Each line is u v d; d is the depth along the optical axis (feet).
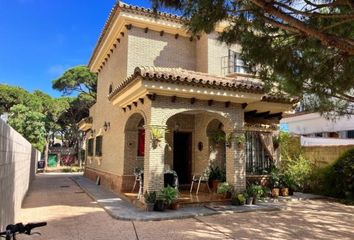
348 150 46.37
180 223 29.45
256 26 22.03
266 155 47.60
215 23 20.10
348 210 36.73
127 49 47.91
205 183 45.98
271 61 24.18
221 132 46.09
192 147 51.01
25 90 122.11
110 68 59.26
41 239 24.13
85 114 136.15
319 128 76.28
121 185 45.75
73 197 45.78
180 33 51.85
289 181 46.65
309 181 49.80
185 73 37.14
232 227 28.12
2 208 18.90
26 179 46.55
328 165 48.34
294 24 18.28
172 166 49.11
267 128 47.73
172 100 36.73
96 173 66.64
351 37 21.33
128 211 33.50
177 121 50.11
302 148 54.39
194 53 54.13
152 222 29.76
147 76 32.81
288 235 25.76
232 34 22.99
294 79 26.17
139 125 47.44
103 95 65.00
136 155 47.26
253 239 24.47
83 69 121.90
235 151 40.11
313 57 24.48
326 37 18.19
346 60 23.93
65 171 114.42
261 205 37.99
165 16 48.03
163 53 50.83
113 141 53.67
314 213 34.73
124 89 38.55
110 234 25.48
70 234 25.54
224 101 39.83
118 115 50.93
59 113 130.52
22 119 107.04
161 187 35.01
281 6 18.61
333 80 25.88
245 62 25.66
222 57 52.01
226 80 38.06
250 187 39.91
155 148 35.29
